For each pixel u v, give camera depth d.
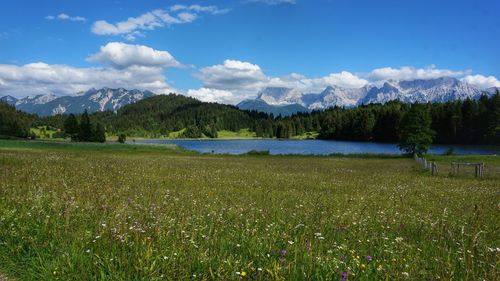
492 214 12.02
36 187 14.02
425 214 11.97
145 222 8.65
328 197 16.86
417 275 5.89
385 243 7.84
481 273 5.91
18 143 93.12
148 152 91.31
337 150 138.25
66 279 5.99
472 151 120.25
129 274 5.94
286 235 7.97
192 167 37.56
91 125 181.38
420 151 89.25
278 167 45.06
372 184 25.84
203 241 7.41
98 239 7.30
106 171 25.64
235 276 5.73
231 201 13.70
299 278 5.70
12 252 7.06
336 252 6.93
